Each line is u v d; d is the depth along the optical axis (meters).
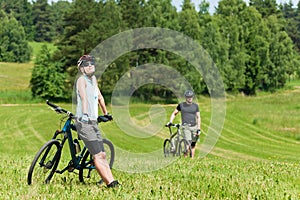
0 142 30.17
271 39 84.19
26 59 119.38
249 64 78.00
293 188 8.21
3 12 140.12
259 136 33.22
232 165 12.08
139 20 59.69
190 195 6.66
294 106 48.19
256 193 7.25
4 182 7.54
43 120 39.94
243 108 43.69
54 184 7.28
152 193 6.77
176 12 60.88
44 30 155.50
